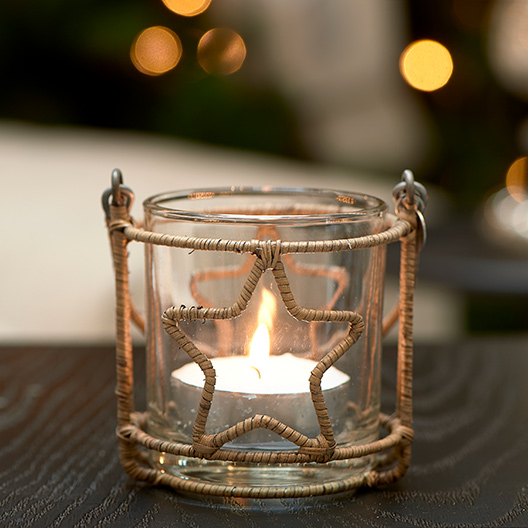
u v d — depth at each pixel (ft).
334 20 5.16
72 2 4.93
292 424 1.10
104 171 3.72
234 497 1.10
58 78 5.18
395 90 5.37
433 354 1.60
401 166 5.32
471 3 4.62
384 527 1.08
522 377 1.49
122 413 1.16
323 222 1.10
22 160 3.83
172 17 4.99
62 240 3.22
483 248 2.60
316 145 5.32
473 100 4.79
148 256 1.15
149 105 5.23
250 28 5.12
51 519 1.09
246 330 1.10
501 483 1.17
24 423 1.33
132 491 1.15
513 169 3.25
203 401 1.08
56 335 2.85
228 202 1.23
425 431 1.32
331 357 1.09
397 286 2.61
